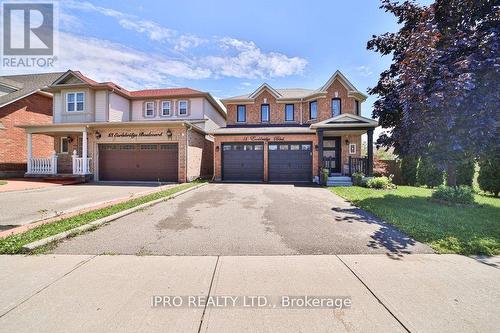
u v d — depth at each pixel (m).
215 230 5.09
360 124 13.20
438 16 7.68
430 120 6.84
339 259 3.66
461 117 6.49
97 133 15.04
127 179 15.10
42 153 18.69
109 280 3.01
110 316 2.34
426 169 12.88
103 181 14.88
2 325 2.20
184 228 5.23
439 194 8.00
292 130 15.33
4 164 15.98
